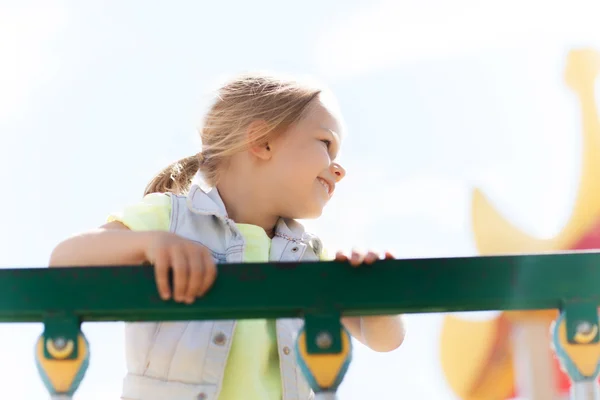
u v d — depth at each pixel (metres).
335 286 2.16
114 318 2.17
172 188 4.08
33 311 2.13
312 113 3.90
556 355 2.19
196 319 2.18
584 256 2.18
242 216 3.84
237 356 3.31
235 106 3.93
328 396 2.11
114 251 2.67
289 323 3.42
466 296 2.15
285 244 3.73
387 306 2.15
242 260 3.54
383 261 2.17
